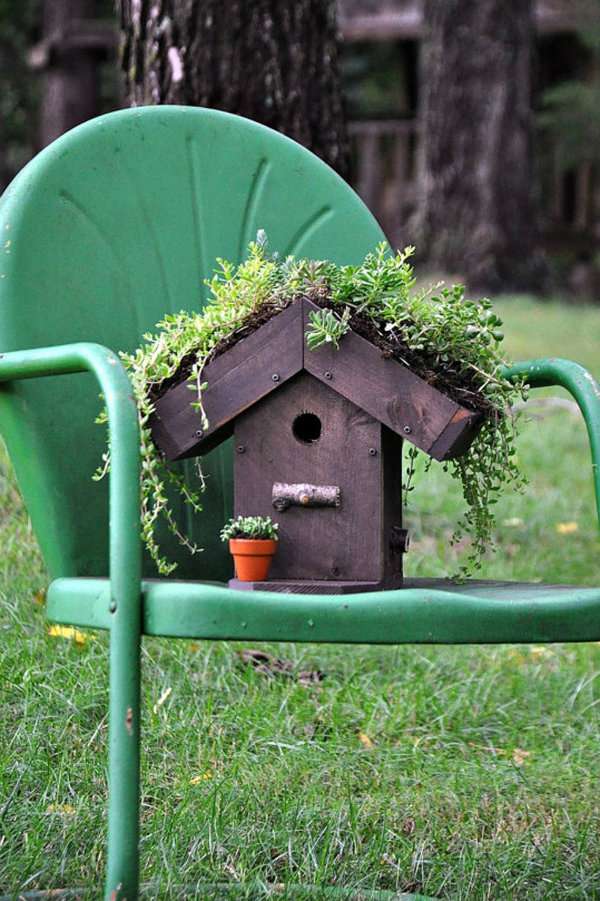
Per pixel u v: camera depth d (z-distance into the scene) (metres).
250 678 4.73
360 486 3.02
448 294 3.08
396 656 5.19
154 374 3.03
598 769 4.36
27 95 31.22
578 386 3.12
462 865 3.51
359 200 3.77
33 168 3.35
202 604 2.62
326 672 5.05
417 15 25.98
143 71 6.00
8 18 30.73
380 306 3.01
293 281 3.05
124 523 2.66
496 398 3.10
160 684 4.57
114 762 2.64
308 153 3.75
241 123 3.69
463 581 3.29
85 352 2.81
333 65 6.21
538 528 7.60
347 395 2.97
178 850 3.48
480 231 19.58
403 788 4.09
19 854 3.40
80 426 3.25
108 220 3.45
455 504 7.71
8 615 4.88
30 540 5.50
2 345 3.18
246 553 2.96
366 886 3.46
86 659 4.54
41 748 3.98
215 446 3.20
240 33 5.99
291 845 3.57
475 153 19.67
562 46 27.78
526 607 2.76
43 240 3.31
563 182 25.61
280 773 4.05
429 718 4.71
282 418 3.06
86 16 26.17
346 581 3.02
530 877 3.55
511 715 4.83
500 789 4.12
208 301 3.59
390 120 24.80
